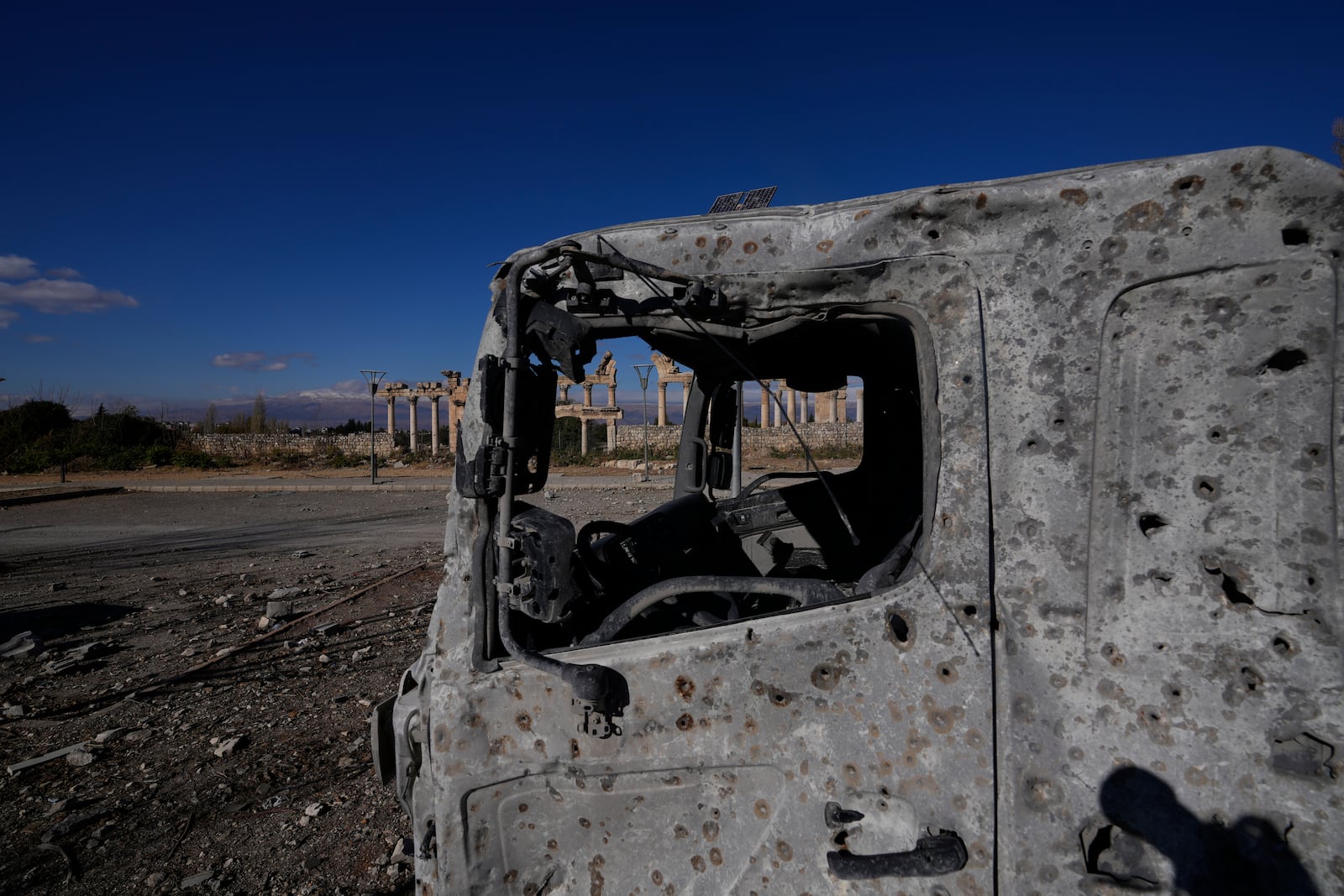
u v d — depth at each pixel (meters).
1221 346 1.41
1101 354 1.49
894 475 2.82
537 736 1.84
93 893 3.13
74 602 8.35
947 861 1.48
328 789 3.94
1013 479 1.55
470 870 1.87
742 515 3.42
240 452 42.34
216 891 3.13
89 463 35.72
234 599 8.38
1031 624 1.51
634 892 1.79
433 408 42.69
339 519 16.31
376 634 6.79
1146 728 1.42
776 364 2.81
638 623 2.20
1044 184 1.53
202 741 4.57
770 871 1.67
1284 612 1.35
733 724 1.71
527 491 1.94
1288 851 1.29
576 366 1.88
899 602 1.60
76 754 4.32
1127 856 1.40
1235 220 1.39
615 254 1.76
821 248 1.71
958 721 1.53
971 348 1.59
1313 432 1.34
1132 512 1.47
